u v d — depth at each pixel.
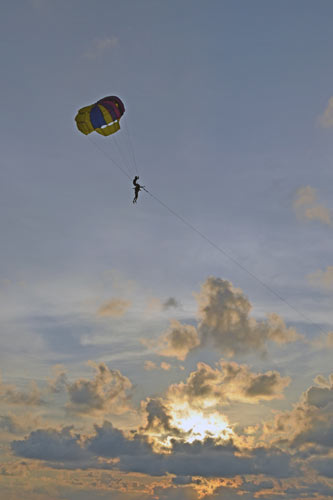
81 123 64.06
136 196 59.06
